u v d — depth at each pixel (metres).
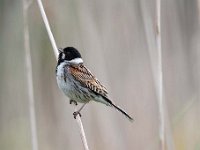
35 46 12.56
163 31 13.08
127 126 12.45
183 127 12.09
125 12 12.73
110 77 12.55
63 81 10.05
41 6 9.80
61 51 10.11
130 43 12.72
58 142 12.27
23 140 12.43
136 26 12.75
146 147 12.30
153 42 10.98
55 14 12.30
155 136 12.46
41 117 12.46
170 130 10.73
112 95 12.49
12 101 12.72
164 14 13.03
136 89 12.72
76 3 12.45
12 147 12.42
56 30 12.31
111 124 12.25
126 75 12.68
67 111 12.32
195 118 12.05
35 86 12.55
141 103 12.66
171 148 10.64
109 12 12.69
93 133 12.20
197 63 12.27
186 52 12.80
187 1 12.84
